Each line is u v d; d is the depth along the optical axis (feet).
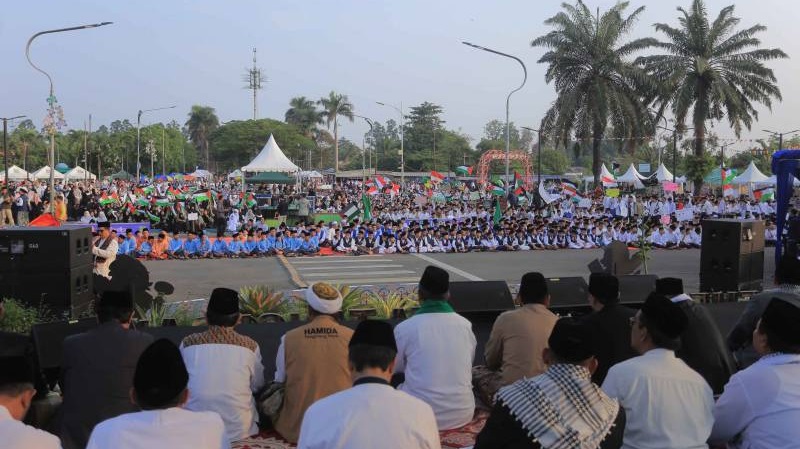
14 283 29.37
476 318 30.63
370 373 11.00
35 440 10.17
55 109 75.87
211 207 107.45
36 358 19.79
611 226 89.81
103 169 292.81
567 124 139.64
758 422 12.25
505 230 87.30
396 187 171.83
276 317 29.99
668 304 12.71
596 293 18.81
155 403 10.23
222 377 18.31
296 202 114.42
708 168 139.23
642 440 12.05
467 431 19.53
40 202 99.50
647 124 140.77
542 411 10.21
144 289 33.12
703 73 132.16
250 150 332.80
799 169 52.44
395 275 64.54
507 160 115.65
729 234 39.91
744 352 19.67
